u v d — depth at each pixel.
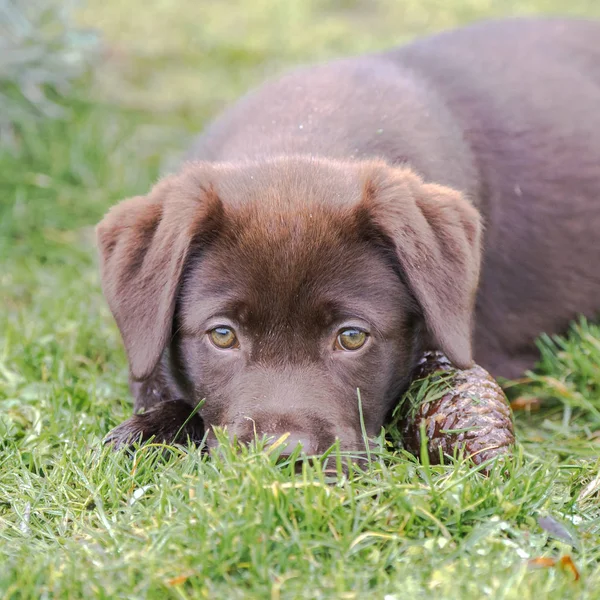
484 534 3.89
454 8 14.59
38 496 4.46
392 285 4.76
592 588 3.67
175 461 4.56
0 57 9.15
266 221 4.71
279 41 12.98
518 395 6.14
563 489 4.58
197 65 12.06
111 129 9.61
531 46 7.15
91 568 3.76
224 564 3.70
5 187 8.60
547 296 6.66
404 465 4.25
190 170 5.09
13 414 5.39
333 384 4.57
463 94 6.49
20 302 7.48
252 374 4.57
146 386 5.31
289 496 3.91
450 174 5.75
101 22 13.44
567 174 6.70
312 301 4.59
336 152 5.42
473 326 5.94
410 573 3.72
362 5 15.02
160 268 4.68
